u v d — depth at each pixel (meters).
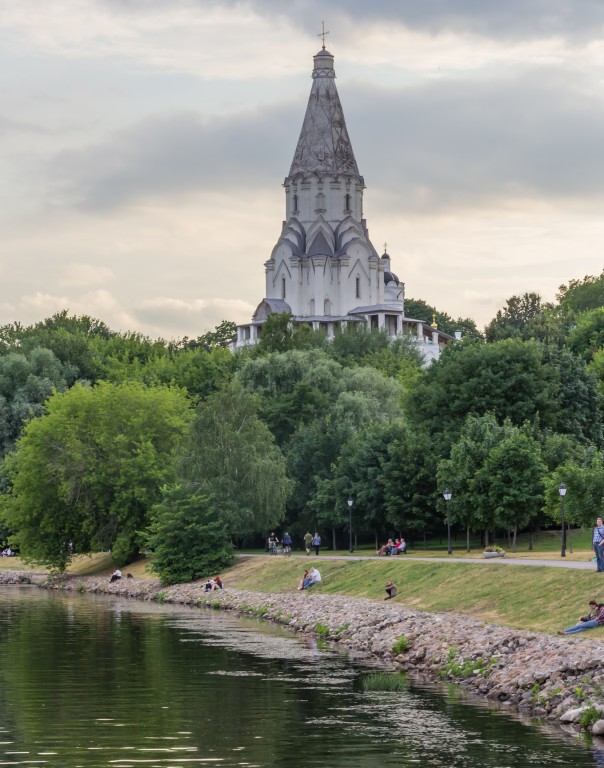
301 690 40.59
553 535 95.62
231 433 96.50
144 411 108.62
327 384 127.31
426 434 96.19
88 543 108.31
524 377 97.56
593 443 100.88
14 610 75.06
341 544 112.50
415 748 31.22
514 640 44.38
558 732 33.22
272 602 72.12
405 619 55.47
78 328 185.88
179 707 37.34
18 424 133.50
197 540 92.00
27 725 34.47
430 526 93.00
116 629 61.66
